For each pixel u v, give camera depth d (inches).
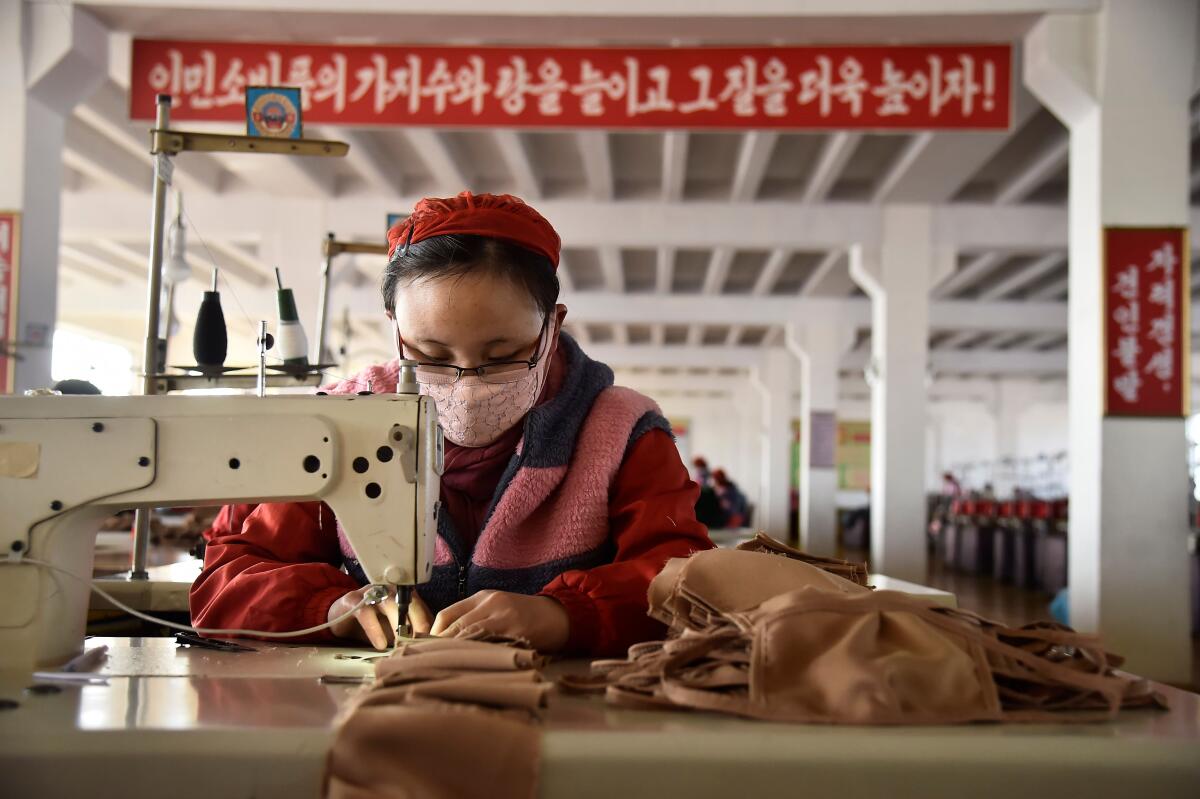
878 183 307.1
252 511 52.3
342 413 41.1
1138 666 163.9
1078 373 174.7
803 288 475.8
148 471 39.8
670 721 27.6
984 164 293.9
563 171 313.1
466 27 169.8
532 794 25.1
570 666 39.0
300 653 40.8
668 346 671.8
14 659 37.2
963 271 407.2
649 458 48.7
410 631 42.7
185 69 160.9
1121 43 167.0
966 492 584.4
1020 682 30.7
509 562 46.9
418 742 25.3
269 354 54.1
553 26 168.7
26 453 39.0
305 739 25.7
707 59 160.6
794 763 25.5
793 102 159.0
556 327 47.4
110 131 247.1
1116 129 168.1
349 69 161.6
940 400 891.4
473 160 300.2
